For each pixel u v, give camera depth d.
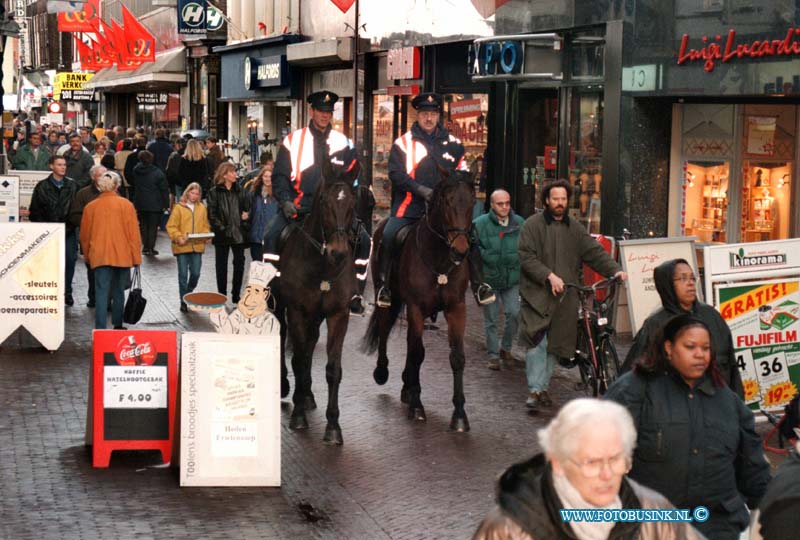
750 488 5.93
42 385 12.52
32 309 14.36
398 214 11.77
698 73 17.30
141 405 9.74
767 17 16.08
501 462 9.95
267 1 36.53
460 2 23.92
